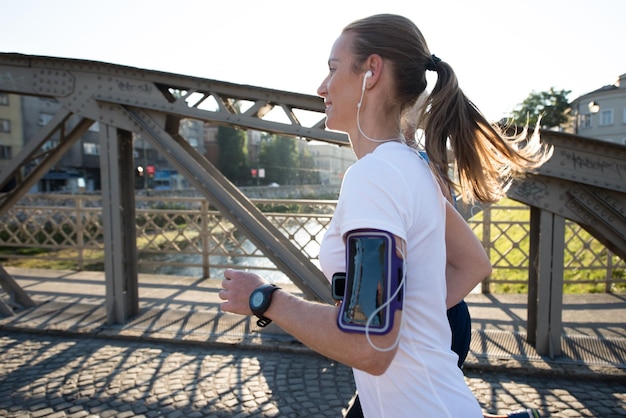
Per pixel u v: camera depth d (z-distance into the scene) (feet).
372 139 3.84
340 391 11.93
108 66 14.90
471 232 4.42
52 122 15.70
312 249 23.65
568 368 12.75
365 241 3.05
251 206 15.97
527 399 11.59
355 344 2.93
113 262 16.14
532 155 4.40
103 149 15.70
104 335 15.34
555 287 13.41
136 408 11.05
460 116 3.81
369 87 3.78
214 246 23.30
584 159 12.34
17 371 12.94
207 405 11.19
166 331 15.51
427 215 3.41
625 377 12.35
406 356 3.36
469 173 4.05
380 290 2.94
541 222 13.29
